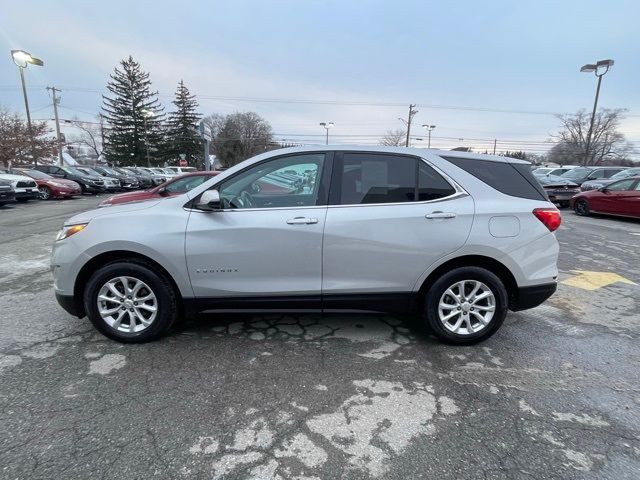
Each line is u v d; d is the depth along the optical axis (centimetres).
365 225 333
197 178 870
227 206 340
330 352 344
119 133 6072
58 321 402
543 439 241
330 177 341
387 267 338
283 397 280
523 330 397
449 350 351
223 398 277
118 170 3144
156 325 347
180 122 6838
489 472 215
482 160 354
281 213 334
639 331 401
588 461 224
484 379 307
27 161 2950
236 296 341
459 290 348
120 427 246
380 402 276
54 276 348
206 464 218
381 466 218
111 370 310
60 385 289
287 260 335
